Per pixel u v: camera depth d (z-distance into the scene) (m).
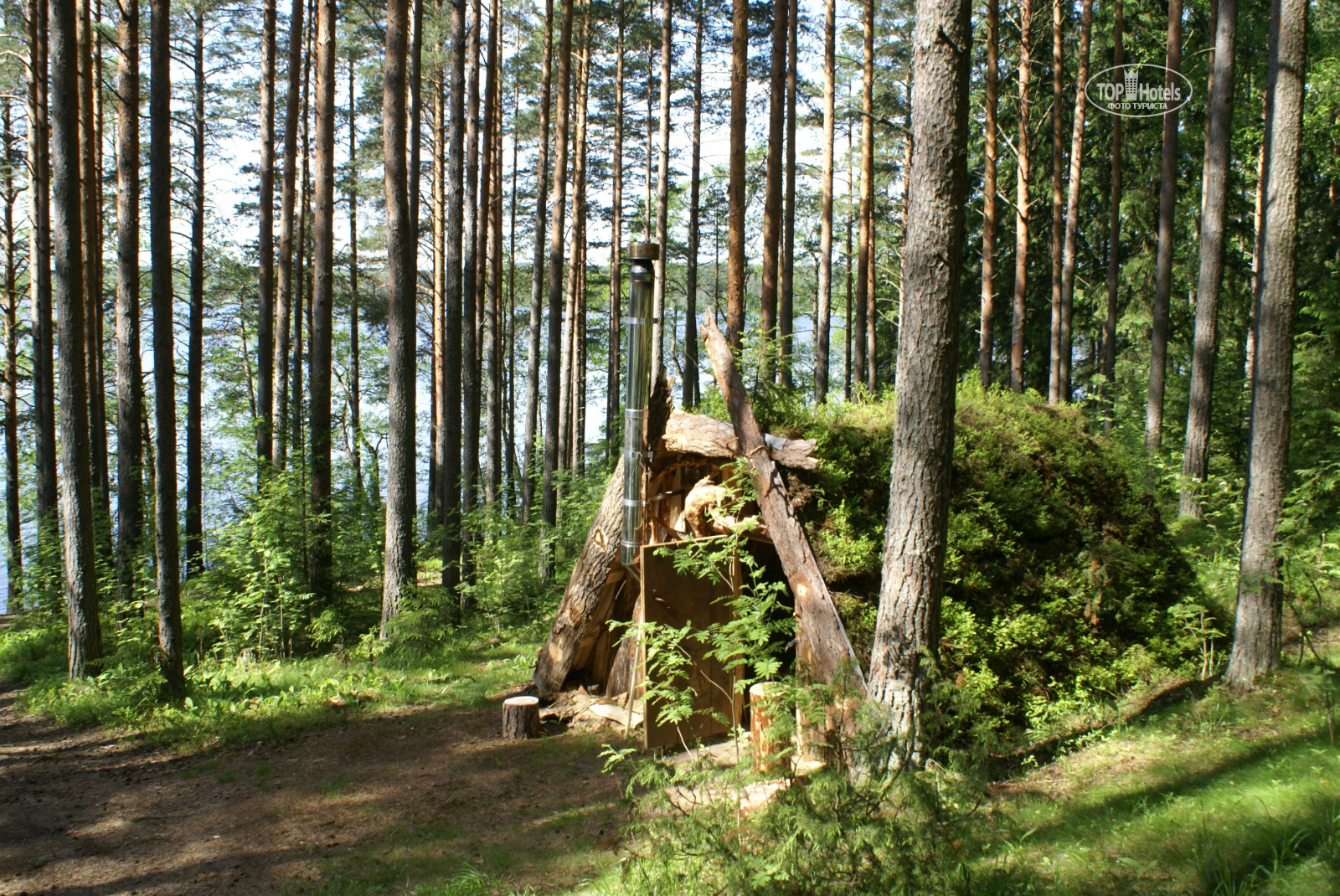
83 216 17.72
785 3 13.59
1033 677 8.45
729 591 8.54
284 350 19.34
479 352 20.67
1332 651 7.91
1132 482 10.72
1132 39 21.67
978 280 25.48
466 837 6.68
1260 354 7.41
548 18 18.98
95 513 16.66
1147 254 21.92
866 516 8.97
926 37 6.20
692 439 8.78
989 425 10.17
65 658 13.88
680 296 41.38
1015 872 4.64
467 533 16.47
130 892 6.05
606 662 10.02
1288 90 7.18
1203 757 6.18
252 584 13.24
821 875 4.10
